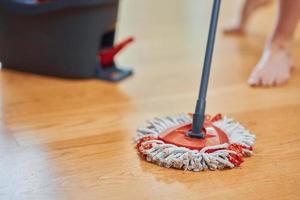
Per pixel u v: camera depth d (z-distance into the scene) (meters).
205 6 3.15
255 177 1.31
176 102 1.76
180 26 2.70
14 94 1.82
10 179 1.31
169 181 1.30
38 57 1.96
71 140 1.50
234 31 2.54
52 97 1.80
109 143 1.48
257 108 1.71
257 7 2.55
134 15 2.96
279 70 1.91
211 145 1.37
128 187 1.28
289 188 1.27
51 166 1.37
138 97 1.80
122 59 2.18
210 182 1.29
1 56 2.03
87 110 1.69
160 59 2.19
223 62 2.14
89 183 1.30
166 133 1.42
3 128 1.57
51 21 1.88
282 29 1.94
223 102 1.75
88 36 1.89
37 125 1.59
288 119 1.62
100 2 1.85
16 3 1.89
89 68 1.95
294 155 1.42
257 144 1.47
